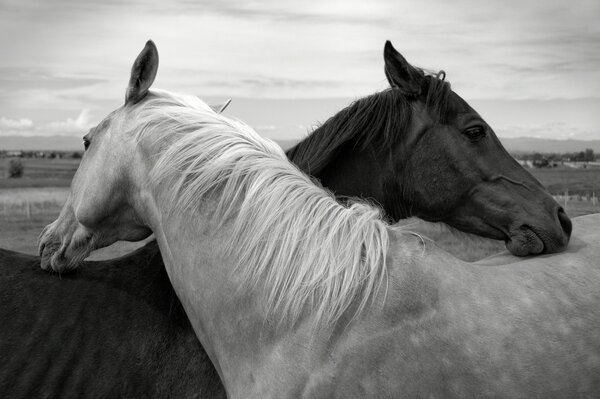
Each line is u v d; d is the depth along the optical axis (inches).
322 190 107.7
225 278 100.5
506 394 91.3
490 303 96.5
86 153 114.3
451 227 143.4
